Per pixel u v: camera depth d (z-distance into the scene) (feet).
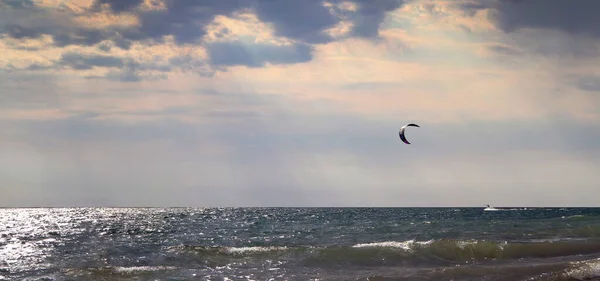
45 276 80.53
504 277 76.38
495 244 104.78
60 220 327.67
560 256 100.17
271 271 84.07
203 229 205.05
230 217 363.35
